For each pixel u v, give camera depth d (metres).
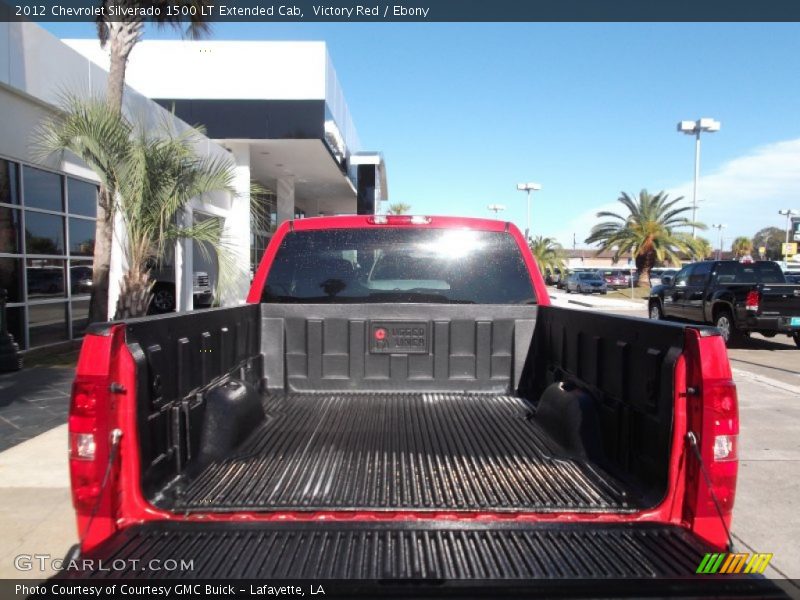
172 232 9.20
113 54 9.72
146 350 2.31
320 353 3.89
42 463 5.23
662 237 39.50
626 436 2.64
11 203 9.30
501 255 3.94
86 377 2.11
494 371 3.91
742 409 7.57
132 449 2.19
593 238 43.12
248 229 18.53
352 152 27.30
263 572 1.89
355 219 3.91
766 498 4.76
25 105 9.29
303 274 3.93
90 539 2.09
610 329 2.81
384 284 3.93
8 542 3.88
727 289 13.77
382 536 2.12
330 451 2.88
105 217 9.66
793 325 12.62
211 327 2.99
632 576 1.89
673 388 2.24
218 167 9.53
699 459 2.16
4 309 8.61
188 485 2.47
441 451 2.89
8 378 8.30
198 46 17.38
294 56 17.50
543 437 3.10
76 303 11.07
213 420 2.81
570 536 2.13
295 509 2.26
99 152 8.43
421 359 3.90
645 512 2.25
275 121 17.64
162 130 10.91
